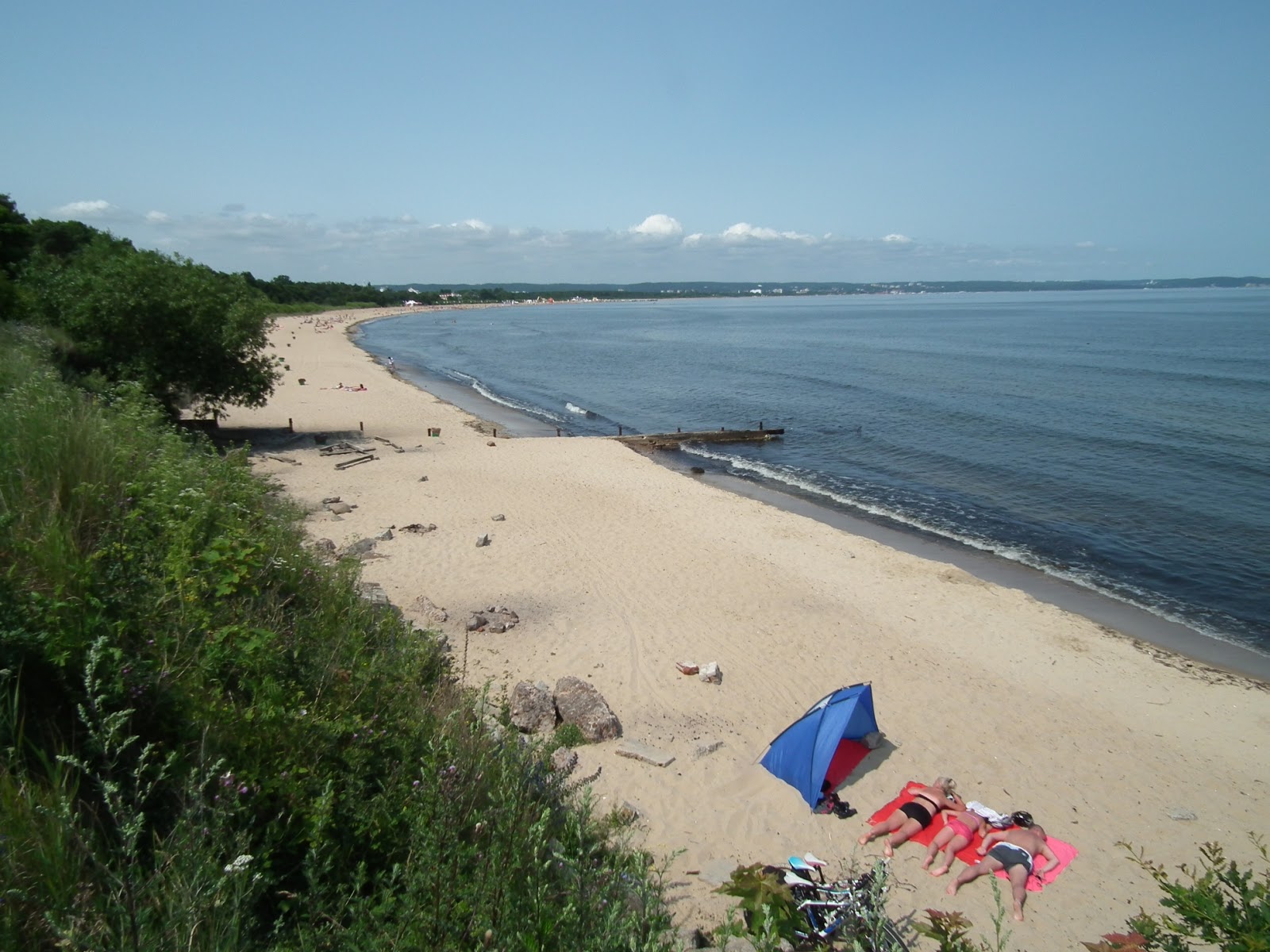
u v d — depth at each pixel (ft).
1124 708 37.29
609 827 21.56
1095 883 24.52
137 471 27.53
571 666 35.65
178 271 75.36
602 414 127.54
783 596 47.78
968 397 133.90
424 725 19.26
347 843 14.79
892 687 37.17
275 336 253.44
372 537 51.37
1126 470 83.46
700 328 377.71
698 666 36.76
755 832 25.35
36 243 138.00
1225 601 52.39
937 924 17.19
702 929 19.62
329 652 21.39
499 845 13.78
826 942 18.38
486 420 114.52
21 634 14.38
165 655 16.63
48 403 28.37
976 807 26.61
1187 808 29.25
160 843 12.43
